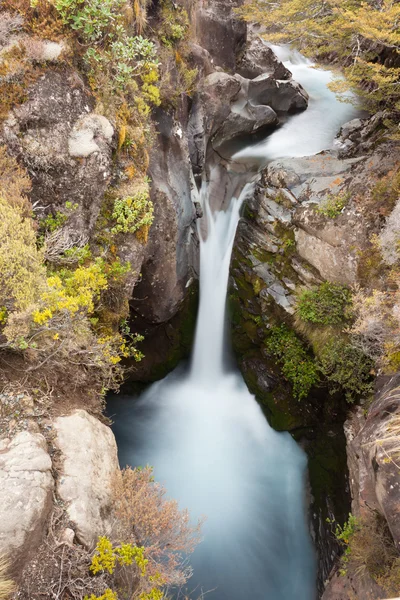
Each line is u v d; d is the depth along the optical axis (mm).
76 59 6484
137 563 4234
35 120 5996
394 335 7293
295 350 9648
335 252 9047
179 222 9320
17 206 5484
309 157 11133
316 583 8477
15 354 5258
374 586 6195
